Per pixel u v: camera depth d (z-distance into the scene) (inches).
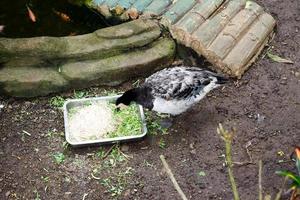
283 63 83.2
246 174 68.9
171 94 69.4
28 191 67.1
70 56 76.7
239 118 76.0
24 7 89.2
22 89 75.8
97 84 78.7
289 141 72.9
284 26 89.2
